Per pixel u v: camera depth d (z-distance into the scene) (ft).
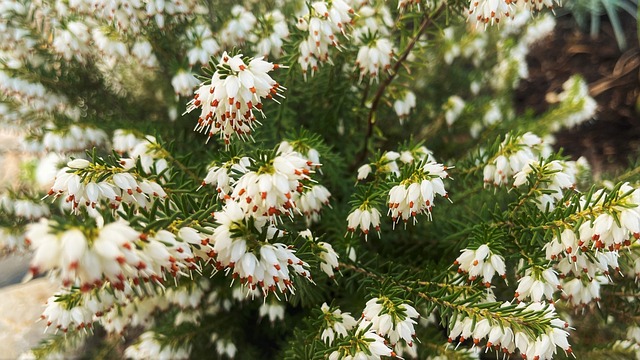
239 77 0.79
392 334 0.83
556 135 1.85
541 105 1.93
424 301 0.87
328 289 1.03
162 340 1.05
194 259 0.78
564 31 2.17
